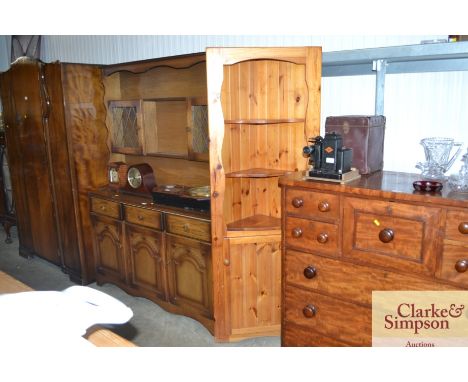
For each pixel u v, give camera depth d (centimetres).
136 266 292
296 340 211
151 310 291
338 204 182
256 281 242
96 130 319
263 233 235
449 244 157
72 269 337
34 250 378
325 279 193
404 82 226
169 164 311
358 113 245
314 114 225
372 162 206
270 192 261
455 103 214
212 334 253
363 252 178
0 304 94
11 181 385
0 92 368
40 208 355
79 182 315
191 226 249
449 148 193
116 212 297
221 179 225
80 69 304
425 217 160
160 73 298
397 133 233
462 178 169
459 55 196
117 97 329
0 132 413
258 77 247
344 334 193
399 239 168
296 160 246
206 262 246
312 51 219
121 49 364
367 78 239
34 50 448
